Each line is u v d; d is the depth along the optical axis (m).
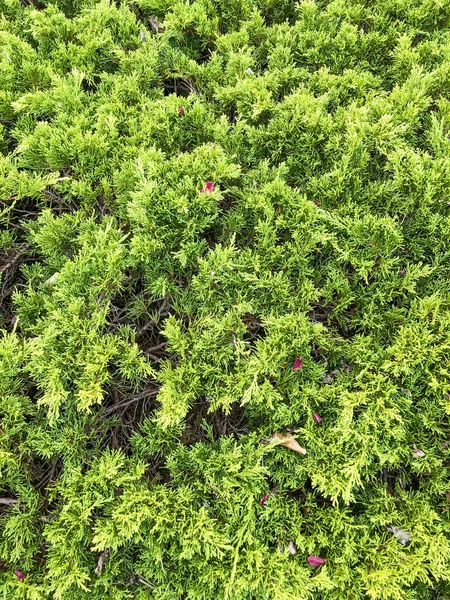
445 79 0.77
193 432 0.65
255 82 0.75
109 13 0.83
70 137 0.71
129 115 0.76
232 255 0.63
